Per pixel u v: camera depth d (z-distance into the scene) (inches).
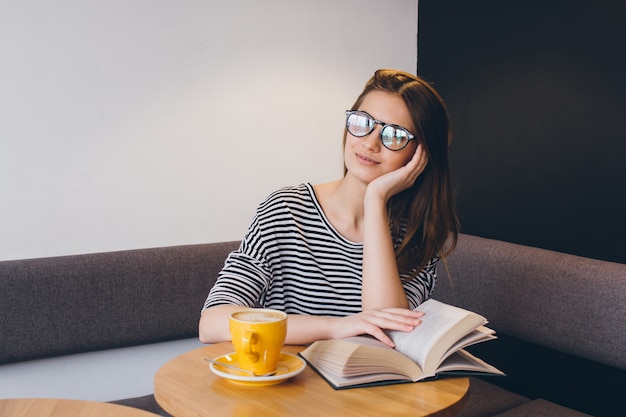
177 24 97.2
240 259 63.1
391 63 120.2
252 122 105.7
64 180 90.0
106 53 91.7
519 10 105.3
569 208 99.8
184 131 99.3
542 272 89.9
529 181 105.3
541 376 97.0
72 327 84.0
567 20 98.6
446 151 66.2
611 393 88.6
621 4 91.6
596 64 95.0
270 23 105.8
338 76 113.9
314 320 54.9
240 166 105.3
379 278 58.8
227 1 101.3
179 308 91.9
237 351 46.3
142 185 96.4
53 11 87.3
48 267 83.3
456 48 116.0
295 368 48.4
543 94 102.4
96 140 92.0
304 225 65.0
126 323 88.0
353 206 64.7
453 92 117.3
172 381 46.8
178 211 100.0
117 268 87.7
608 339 82.1
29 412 40.9
